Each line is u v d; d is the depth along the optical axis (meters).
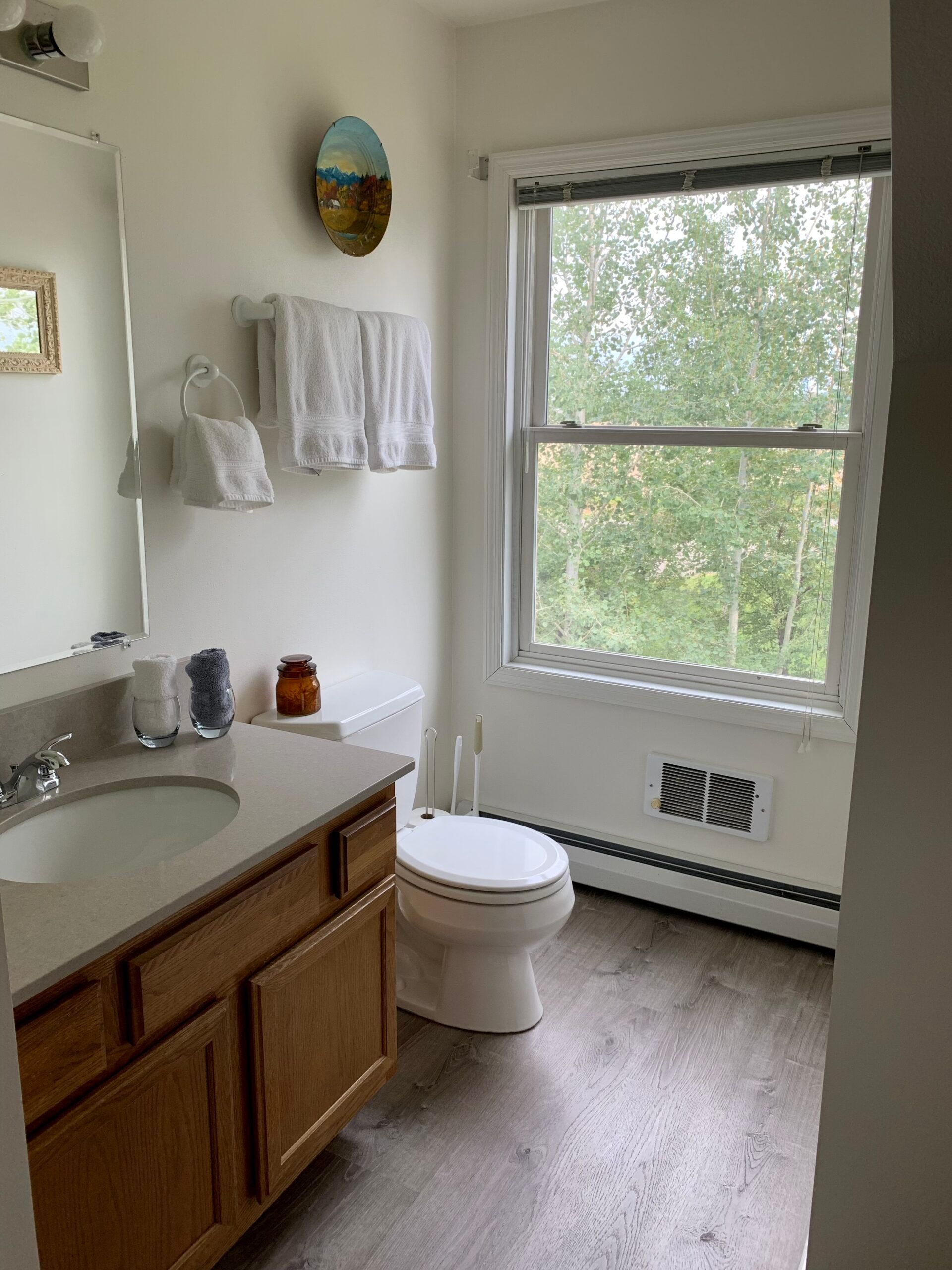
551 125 2.60
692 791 2.76
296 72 2.13
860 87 2.24
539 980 2.49
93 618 1.81
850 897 1.30
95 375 1.75
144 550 1.89
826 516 2.52
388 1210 1.76
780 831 2.67
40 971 1.13
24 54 1.54
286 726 2.17
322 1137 1.71
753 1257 1.67
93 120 1.69
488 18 2.60
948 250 1.11
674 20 2.40
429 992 2.35
